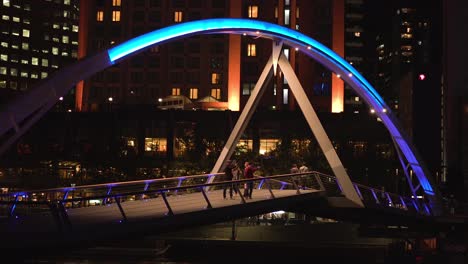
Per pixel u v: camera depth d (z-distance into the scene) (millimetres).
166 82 119750
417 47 155500
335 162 34312
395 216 38438
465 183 111312
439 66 132250
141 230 21141
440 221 41500
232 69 117250
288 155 80875
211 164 81375
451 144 118875
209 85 118875
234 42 117688
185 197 32188
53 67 159250
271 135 104375
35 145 100562
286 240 63938
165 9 120062
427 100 130625
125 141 96875
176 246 60344
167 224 22250
